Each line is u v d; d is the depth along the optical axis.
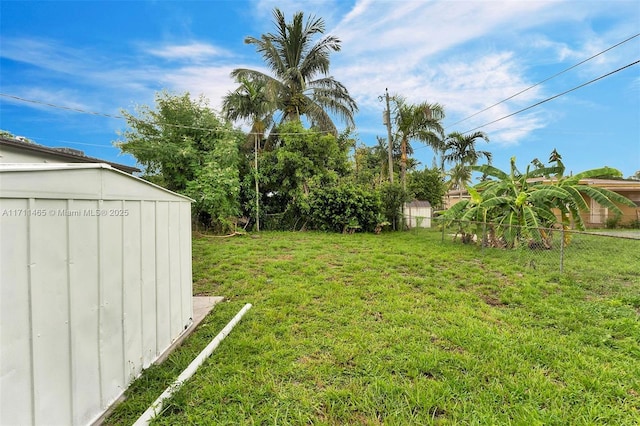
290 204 12.93
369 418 1.88
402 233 11.88
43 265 1.47
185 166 11.23
